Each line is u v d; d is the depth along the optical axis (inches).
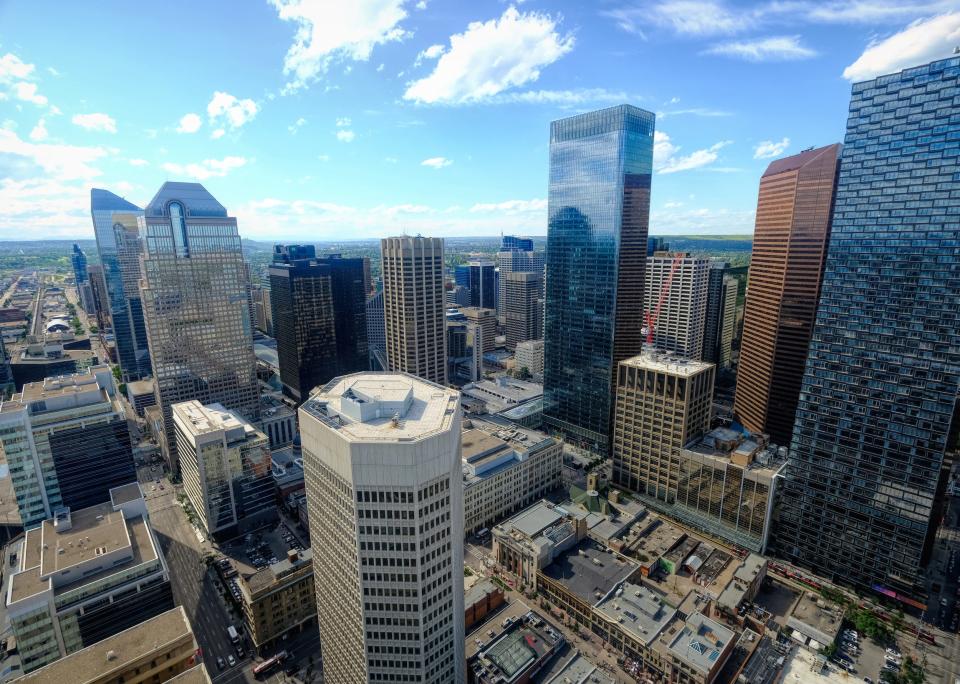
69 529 7214.6
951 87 6220.5
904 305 6875.0
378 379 5546.3
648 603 6983.3
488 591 7062.0
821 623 6983.3
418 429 4288.9
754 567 7741.1
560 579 7691.9
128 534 7101.4
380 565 4279.0
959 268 6387.8
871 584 7578.7
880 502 7367.1
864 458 7455.7
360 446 4003.4
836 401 7637.8
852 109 7022.6
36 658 6176.2
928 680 6274.6
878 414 7258.9
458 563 4817.9
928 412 6820.9
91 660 4847.4
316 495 4788.4
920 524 7047.2
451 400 4972.9
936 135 6387.8
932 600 7652.6
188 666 5191.9
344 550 4498.0
